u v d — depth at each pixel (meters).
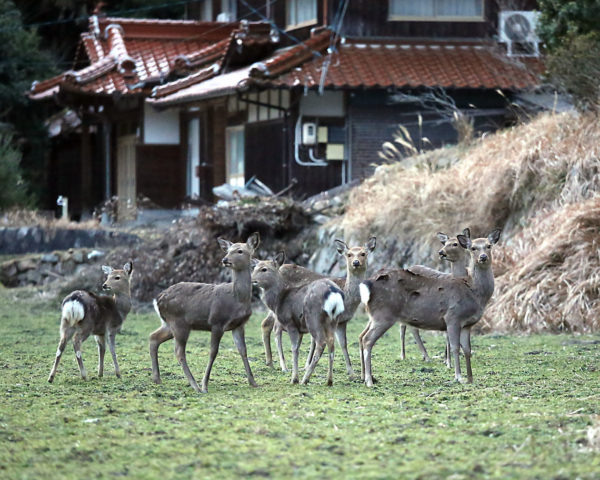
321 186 79.38
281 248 67.44
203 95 81.62
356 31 81.00
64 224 84.12
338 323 35.28
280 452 22.22
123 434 24.23
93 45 110.56
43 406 28.36
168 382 33.66
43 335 50.75
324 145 79.06
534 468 20.56
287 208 68.44
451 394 30.25
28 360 40.34
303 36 85.81
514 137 62.47
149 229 83.31
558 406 27.64
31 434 24.34
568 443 22.78
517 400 28.89
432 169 65.88
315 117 79.06
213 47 99.88
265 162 84.00
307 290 32.91
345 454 21.98
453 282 33.03
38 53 125.81
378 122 79.00
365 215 64.44
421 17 81.69
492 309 49.97
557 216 52.94
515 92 78.06
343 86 74.56
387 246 61.53
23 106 125.25
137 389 31.83
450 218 59.47
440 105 79.06
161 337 33.56
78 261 75.00
